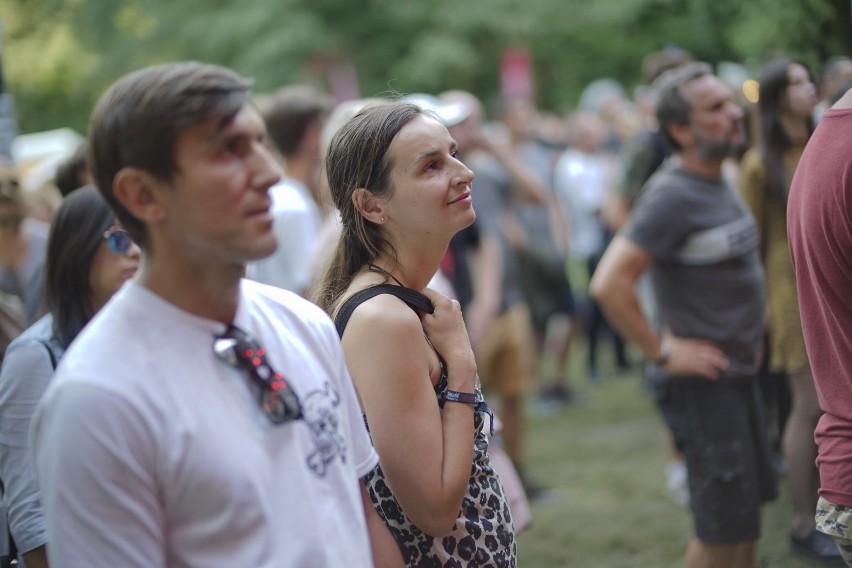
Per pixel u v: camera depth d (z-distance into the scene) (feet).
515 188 23.16
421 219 6.95
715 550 11.19
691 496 11.40
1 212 12.12
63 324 7.77
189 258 4.94
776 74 12.15
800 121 12.23
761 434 11.40
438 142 7.02
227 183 4.86
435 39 57.00
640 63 29.01
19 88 40.06
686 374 11.10
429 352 6.79
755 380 11.37
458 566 6.74
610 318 11.54
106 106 4.93
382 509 6.82
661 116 11.43
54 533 4.69
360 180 7.05
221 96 4.87
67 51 41.57
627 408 24.08
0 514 8.30
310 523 4.99
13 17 38.81
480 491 6.91
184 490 4.74
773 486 11.53
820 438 7.65
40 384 7.54
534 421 23.93
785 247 12.59
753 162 12.64
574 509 17.02
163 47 52.65
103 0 47.39
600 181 29.94
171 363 4.85
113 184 4.95
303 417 5.18
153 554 4.72
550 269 24.06
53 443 4.67
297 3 56.49
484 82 59.16
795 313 12.37
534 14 55.21
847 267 7.17
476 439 7.00
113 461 4.64
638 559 14.49
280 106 13.76
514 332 17.57
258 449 4.90
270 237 5.01
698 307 11.18
